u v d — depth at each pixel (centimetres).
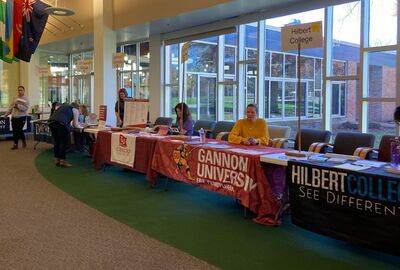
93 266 278
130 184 532
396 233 263
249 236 336
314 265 279
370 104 624
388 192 266
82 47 1288
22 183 536
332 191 298
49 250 306
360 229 283
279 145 541
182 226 362
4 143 975
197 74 943
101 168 636
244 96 834
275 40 789
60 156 655
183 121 562
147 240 327
